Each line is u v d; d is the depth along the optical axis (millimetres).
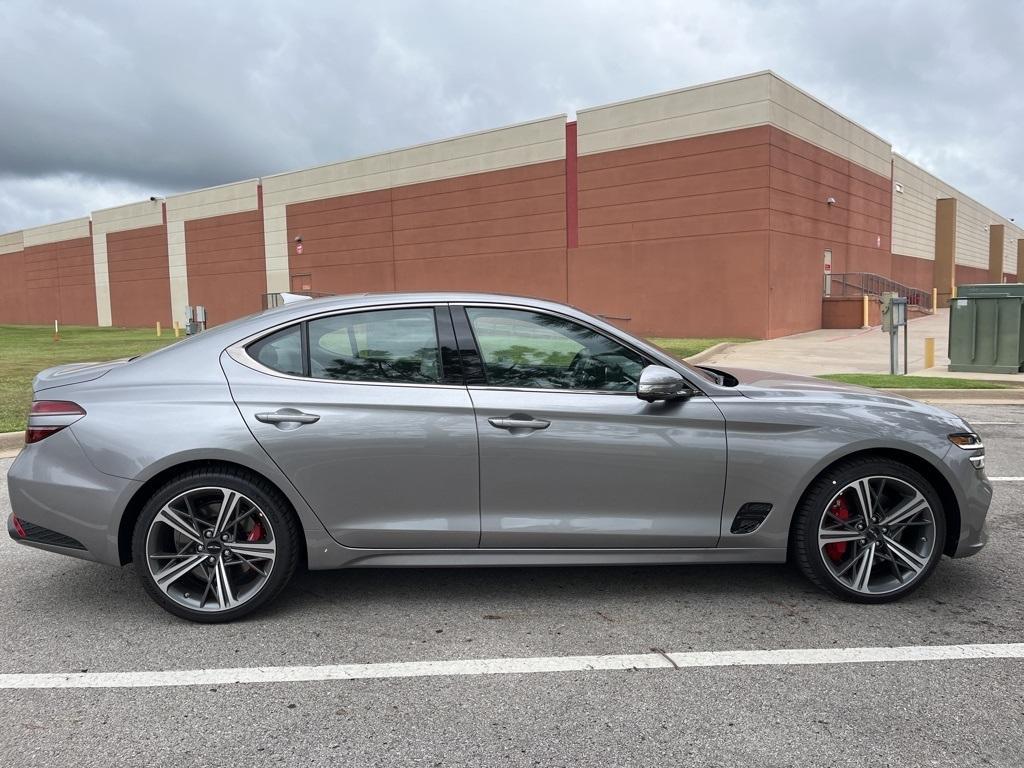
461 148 30750
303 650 3395
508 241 29609
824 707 2879
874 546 3811
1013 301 14062
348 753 2607
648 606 3867
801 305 25875
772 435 3711
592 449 3645
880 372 14852
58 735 2723
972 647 3379
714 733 2709
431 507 3660
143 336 34094
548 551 3725
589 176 27188
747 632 3547
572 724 2777
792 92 24766
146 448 3527
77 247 51812
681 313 25391
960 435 3836
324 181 35969
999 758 2545
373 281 34438
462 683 3088
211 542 3633
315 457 3572
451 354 3725
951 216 43406
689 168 24891
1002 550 4676
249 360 3713
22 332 40281
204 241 42500
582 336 3781
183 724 2793
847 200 29344
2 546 4949
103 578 4348
